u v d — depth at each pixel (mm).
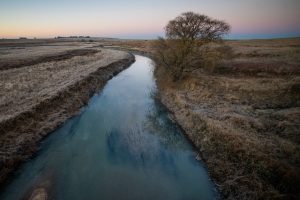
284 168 9398
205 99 19484
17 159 11562
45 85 23344
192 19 23625
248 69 28000
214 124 13805
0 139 12492
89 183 10438
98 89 26391
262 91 20188
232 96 19453
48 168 11438
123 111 19828
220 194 9602
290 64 29359
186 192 9930
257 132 12961
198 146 13289
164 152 13258
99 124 17016
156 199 9555
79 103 20797
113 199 9516
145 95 24703
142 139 14836
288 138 12234
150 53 60219
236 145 11430
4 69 33281
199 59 25156
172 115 18484
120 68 41000
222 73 28031
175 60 25047
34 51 65375
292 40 80562
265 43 67750
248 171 10000
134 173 11258
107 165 11883
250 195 8789
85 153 12953
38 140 13914
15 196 9500
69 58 48625
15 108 16359
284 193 8562
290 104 17391
